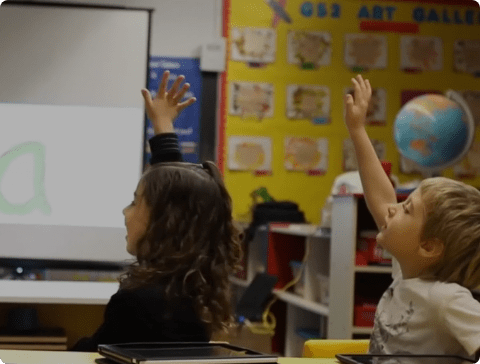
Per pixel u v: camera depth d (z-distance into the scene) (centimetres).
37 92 354
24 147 348
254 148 489
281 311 445
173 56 461
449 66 512
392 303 130
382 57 506
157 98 164
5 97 351
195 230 137
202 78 463
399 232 127
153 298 132
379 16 507
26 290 274
